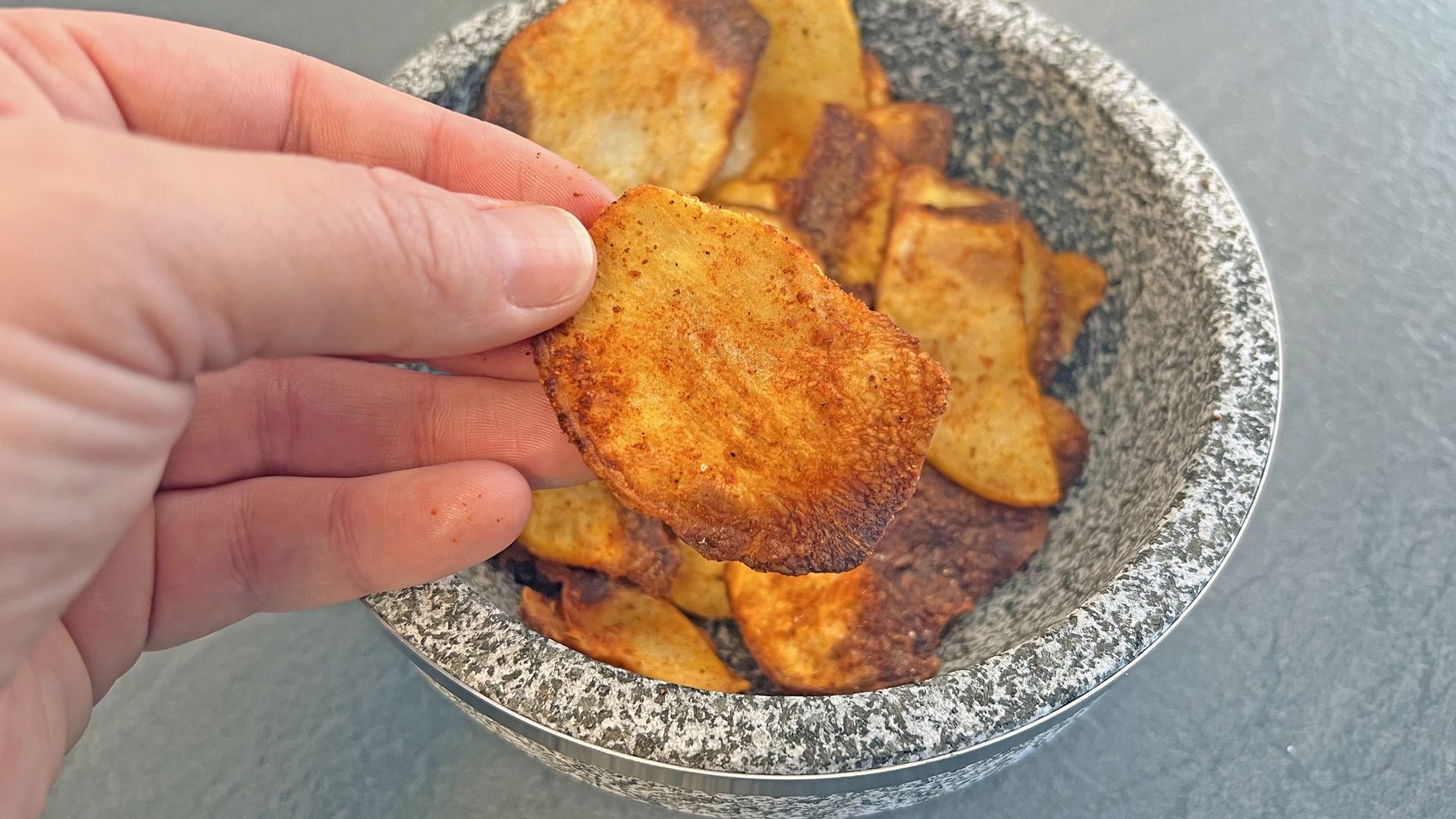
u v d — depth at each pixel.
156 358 0.10
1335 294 0.22
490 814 0.17
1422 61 0.26
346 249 0.10
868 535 0.12
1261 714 0.18
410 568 0.14
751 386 0.12
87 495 0.10
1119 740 0.18
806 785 0.11
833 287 0.12
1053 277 0.18
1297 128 0.25
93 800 0.17
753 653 0.16
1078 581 0.15
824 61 0.19
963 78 0.19
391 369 0.15
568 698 0.12
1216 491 0.13
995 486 0.17
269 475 0.15
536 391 0.15
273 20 0.26
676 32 0.17
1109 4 0.27
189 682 0.18
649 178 0.18
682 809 0.14
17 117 0.10
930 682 0.12
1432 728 0.18
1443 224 0.23
